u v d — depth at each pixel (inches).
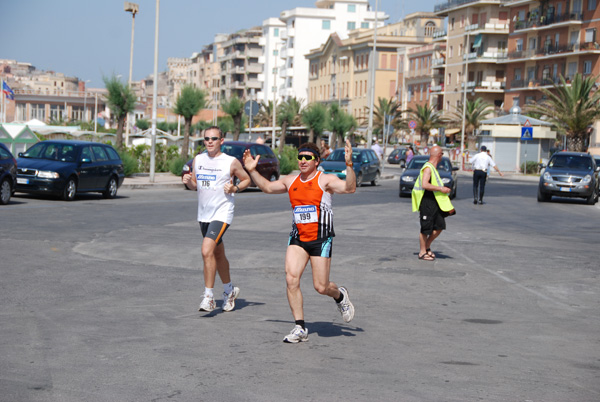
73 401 207.9
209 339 285.7
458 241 644.7
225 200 339.3
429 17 4498.0
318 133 2367.1
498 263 520.7
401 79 4311.0
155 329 300.2
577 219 925.2
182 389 221.0
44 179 900.0
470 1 3570.4
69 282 399.2
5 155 821.2
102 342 276.2
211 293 333.4
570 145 2630.4
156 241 576.1
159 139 2760.8
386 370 248.2
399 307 363.6
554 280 456.4
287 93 5521.7
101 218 729.0
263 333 298.4
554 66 3191.4
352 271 469.7
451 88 3772.1
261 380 232.4
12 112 6663.4
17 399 208.4
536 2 3275.1
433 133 3292.3
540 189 1239.5
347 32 5477.4
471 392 226.2
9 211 747.4
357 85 4569.4
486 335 308.3
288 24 5590.6
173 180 1365.7
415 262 514.3
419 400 216.7
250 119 1465.3
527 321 339.6
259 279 431.5
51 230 615.8
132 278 419.2
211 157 340.5
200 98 1643.7
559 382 240.7
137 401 209.0
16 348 264.1
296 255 288.0
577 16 3034.0
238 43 6387.8
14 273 417.7
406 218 837.8
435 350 279.1
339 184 283.9
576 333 317.4
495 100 3597.4
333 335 298.7
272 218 792.3
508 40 3462.1
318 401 212.8
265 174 1275.8
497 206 1094.4
